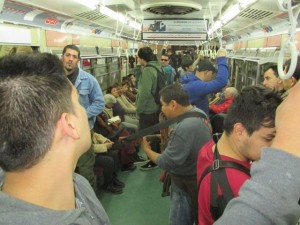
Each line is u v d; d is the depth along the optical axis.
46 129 0.56
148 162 4.76
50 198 0.59
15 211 0.51
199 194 1.14
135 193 3.96
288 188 0.48
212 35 6.23
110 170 3.89
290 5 0.53
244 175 1.04
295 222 0.50
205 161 1.20
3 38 2.66
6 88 0.55
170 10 4.77
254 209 0.49
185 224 2.16
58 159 0.60
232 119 1.06
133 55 11.05
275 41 4.41
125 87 7.09
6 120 0.54
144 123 4.18
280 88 2.62
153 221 3.34
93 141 3.56
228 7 4.49
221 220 0.53
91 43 6.00
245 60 5.86
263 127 0.98
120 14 5.20
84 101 3.14
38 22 3.86
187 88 3.07
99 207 0.84
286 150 0.50
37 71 0.58
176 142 1.95
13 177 0.58
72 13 4.18
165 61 6.43
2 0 2.44
